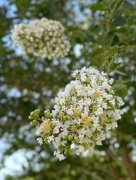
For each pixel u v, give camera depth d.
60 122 0.39
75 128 0.38
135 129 1.14
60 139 0.39
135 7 1.08
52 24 0.70
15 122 1.21
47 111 0.40
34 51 0.72
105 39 0.59
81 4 1.24
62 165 1.54
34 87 1.20
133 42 0.93
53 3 1.04
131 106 1.11
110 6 0.59
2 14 0.97
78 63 1.17
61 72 1.18
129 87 1.13
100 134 0.39
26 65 1.16
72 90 0.40
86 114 0.38
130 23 0.88
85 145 0.39
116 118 0.40
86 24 1.18
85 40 0.74
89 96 0.39
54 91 1.22
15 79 1.17
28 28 0.69
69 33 0.79
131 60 1.08
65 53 0.72
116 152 1.56
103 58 0.52
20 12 0.91
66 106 0.39
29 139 1.38
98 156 1.58
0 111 1.21
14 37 0.70
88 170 1.59
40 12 1.00
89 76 0.42
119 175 1.52
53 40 0.70
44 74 1.19
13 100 1.23
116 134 1.23
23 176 1.64
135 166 1.58
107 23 0.60
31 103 1.23
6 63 1.12
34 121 0.41
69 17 1.22
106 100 0.40
